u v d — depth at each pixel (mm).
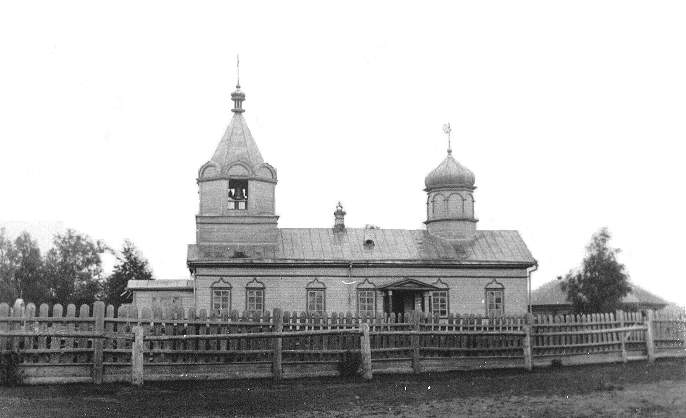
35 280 80938
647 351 32594
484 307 49875
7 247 80562
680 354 34156
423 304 49594
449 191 53375
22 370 22375
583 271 59188
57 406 19125
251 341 25672
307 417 18266
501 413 18859
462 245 51906
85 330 23172
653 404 20094
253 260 47406
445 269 49938
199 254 47812
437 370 28406
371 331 27109
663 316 33875
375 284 48906
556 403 20406
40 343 22656
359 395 21781
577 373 27875
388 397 21484
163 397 20859
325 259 48438
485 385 24172
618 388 23266
